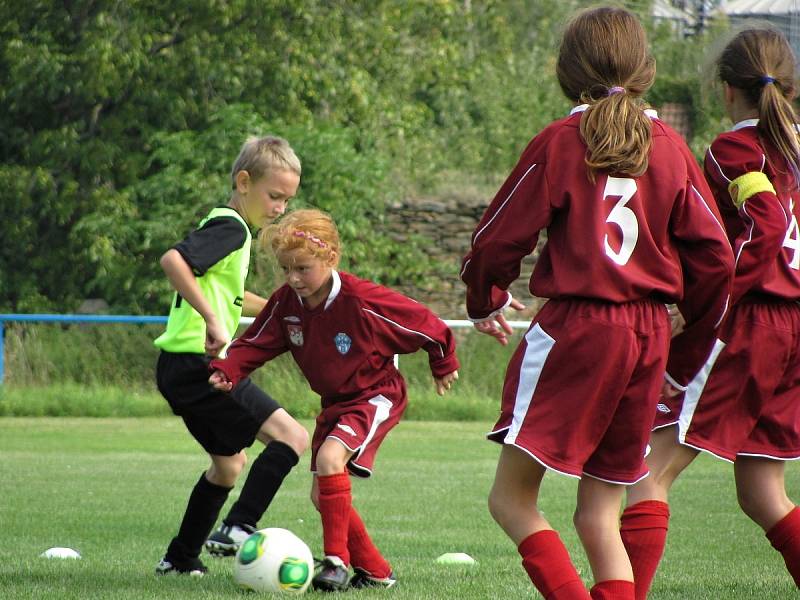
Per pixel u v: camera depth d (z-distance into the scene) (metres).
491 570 18.83
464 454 40.84
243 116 73.00
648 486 14.69
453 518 26.02
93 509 26.67
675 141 12.59
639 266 12.09
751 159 15.21
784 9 88.75
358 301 17.02
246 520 16.97
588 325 11.90
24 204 73.00
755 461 15.80
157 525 24.28
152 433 47.22
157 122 75.94
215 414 17.72
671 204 12.22
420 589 16.72
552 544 12.28
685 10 105.88
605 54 12.66
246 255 18.28
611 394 12.00
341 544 16.62
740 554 21.27
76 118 76.25
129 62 72.19
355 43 82.19
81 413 54.94
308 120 76.69
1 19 72.94
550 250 12.34
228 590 16.34
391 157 80.50
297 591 16.22
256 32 77.69
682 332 13.03
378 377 17.34
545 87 96.81
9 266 74.56
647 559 14.16
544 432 11.97
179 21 76.75
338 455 16.64
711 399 15.10
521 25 109.69
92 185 74.69
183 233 70.44
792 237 15.40
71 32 74.31
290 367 57.12
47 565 18.72
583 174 12.13
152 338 60.75
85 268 75.25
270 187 18.56
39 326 60.34
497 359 59.22
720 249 12.24
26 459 37.78
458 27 94.12
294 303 17.33
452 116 93.75
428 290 72.38
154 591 16.03
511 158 91.38
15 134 74.88
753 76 15.58
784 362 15.32
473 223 73.94
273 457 17.34
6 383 58.25
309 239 16.67
